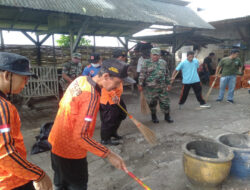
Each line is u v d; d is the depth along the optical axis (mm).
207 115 5594
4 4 4820
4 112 1122
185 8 11016
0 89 1221
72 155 1744
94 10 6387
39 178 1285
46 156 3383
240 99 7527
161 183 2664
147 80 4711
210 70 11352
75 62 5363
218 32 13367
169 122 5000
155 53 4520
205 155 2652
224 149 2480
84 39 12539
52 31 7496
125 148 3695
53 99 7293
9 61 1194
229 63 6715
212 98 7809
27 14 6910
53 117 5523
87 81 1633
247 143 2840
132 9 7766
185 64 5906
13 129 1230
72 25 7391
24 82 1320
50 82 6688
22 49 7469
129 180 2781
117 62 1615
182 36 9875
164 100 4816
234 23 12086
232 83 6883
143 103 4527
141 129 2545
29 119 5363
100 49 9211
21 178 1337
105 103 3514
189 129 4531
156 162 3227
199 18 10305
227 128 4547
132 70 9109
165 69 4734
